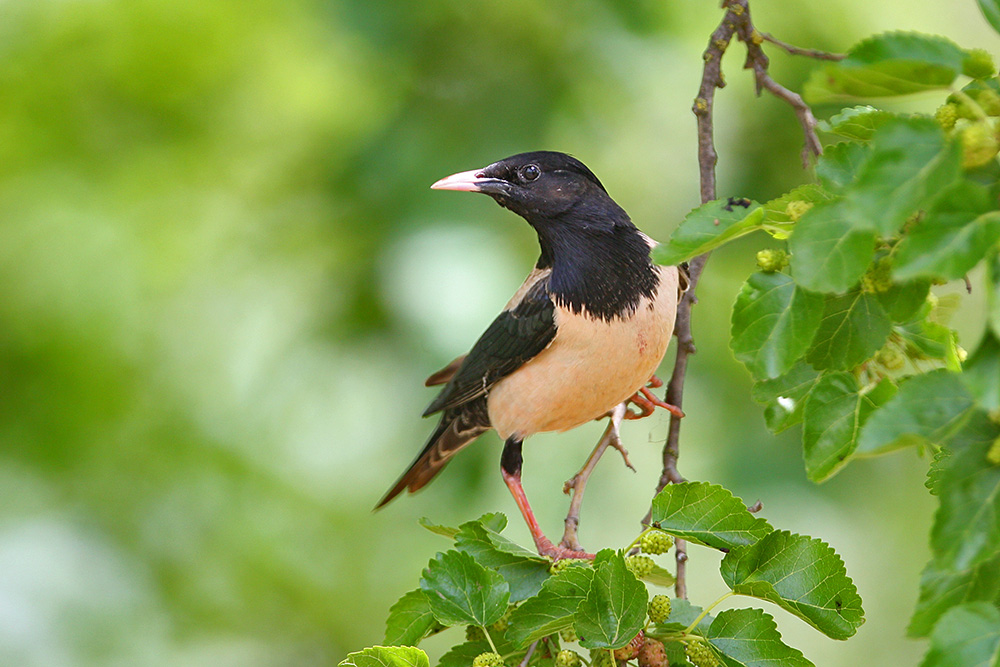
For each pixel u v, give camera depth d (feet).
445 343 35.24
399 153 37.35
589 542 39.68
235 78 49.42
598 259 28.04
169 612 45.50
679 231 15.61
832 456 16.60
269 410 43.01
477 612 17.94
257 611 46.98
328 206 40.27
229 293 46.50
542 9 37.68
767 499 35.47
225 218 48.65
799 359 17.40
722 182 37.17
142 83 48.83
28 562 44.04
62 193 48.83
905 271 11.91
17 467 46.01
